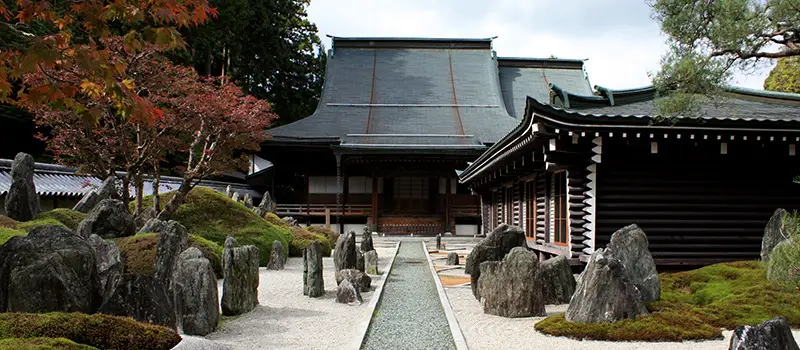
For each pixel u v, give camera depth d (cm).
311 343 598
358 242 2325
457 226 3238
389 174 3186
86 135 1474
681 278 920
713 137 980
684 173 1080
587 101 1129
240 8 3127
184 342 436
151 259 1014
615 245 768
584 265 1045
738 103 1263
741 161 1085
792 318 666
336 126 3491
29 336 381
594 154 1023
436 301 881
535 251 1488
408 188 3281
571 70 4531
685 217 1069
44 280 538
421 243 2412
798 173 1095
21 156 1274
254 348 576
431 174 3175
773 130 966
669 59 856
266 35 3819
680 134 971
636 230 776
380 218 3206
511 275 754
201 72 3691
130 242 1083
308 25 4397
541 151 1184
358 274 998
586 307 665
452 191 3234
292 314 767
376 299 871
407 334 649
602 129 962
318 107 3784
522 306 743
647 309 700
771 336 404
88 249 594
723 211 1078
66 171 2134
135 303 527
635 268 758
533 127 995
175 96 1602
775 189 1091
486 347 583
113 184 1498
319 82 4809
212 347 451
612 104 1142
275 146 3109
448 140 3309
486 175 1995
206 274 646
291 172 3628
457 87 4084
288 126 3438
